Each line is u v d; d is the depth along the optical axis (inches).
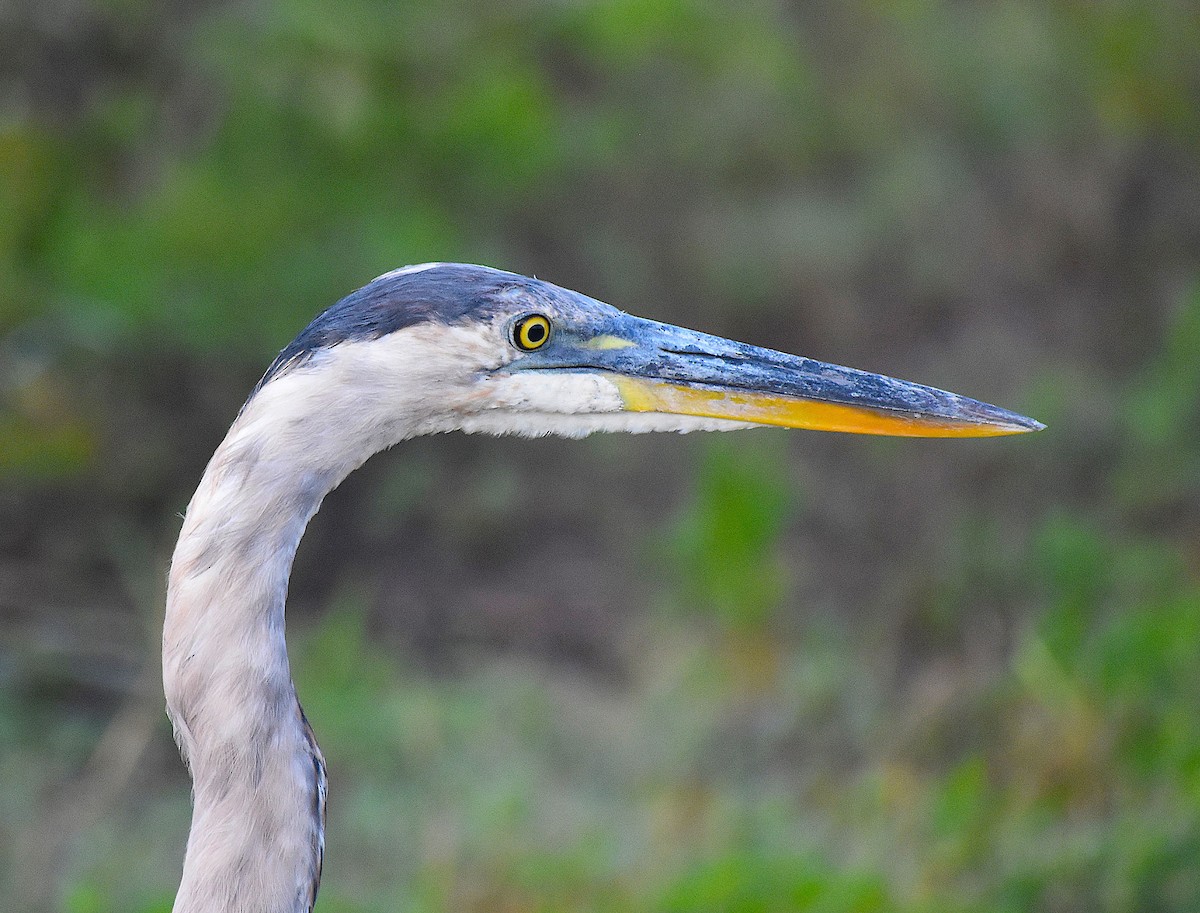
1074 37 669.9
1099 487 517.7
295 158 524.7
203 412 507.5
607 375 216.7
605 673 475.5
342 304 198.4
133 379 501.7
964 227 649.0
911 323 635.5
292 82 517.7
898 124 681.6
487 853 358.9
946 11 709.9
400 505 529.0
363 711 428.8
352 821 388.5
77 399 489.1
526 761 413.7
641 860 351.9
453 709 433.7
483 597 510.0
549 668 476.7
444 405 203.6
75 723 421.1
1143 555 454.6
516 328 207.9
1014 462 525.3
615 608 506.3
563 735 430.3
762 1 676.7
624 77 628.4
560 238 610.2
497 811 375.2
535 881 343.3
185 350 500.4
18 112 516.7
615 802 394.6
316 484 190.4
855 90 684.7
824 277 634.8
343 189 525.3
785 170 661.3
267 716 184.1
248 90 517.7
